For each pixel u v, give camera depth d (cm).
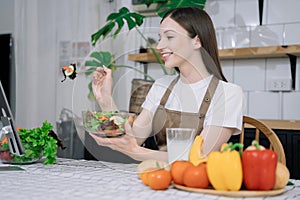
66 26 352
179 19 111
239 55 288
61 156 327
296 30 292
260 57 300
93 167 131
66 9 352
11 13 373
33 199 88
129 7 332
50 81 359
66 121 335
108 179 110
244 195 91
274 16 300
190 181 96
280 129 253
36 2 363
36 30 363
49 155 136
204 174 95
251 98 305
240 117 141
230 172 91
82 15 346
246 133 256
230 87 146
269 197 92
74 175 116
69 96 350
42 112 362
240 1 310
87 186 102
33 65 364
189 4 272
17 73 369
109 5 338
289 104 293
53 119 357
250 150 94
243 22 309
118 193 94
